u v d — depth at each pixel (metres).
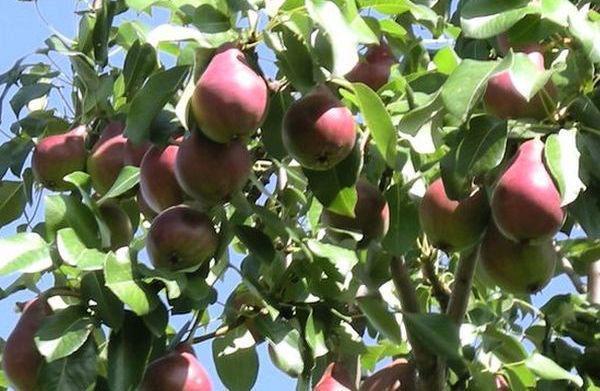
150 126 1.71
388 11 1.87
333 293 1.78
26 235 1.67
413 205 1.80
